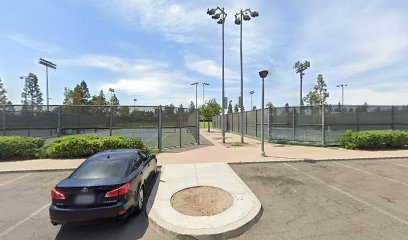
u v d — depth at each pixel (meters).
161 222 4.62
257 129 21.05
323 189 6.79
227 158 11.13
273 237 4.22
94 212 4.16
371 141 13.13
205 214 4.98
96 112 14.01
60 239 4.25
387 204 5.64
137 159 6.03
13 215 5.30
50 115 13.83
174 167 9.25
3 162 10.62
